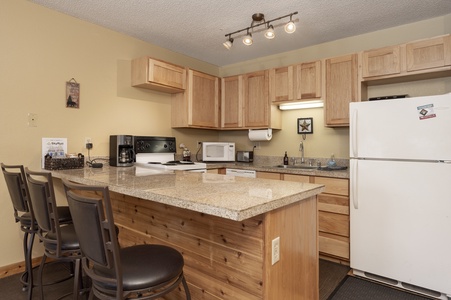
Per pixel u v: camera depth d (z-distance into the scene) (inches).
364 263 89.8
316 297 64.6
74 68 109.1
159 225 66.0
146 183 62.4
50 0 96.8
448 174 75.8
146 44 135.9
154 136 136.0
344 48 129.0
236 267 50.3
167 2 98.5
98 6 101.3
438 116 77.2
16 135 94.5
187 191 52.2
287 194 50.2
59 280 82.3
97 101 116.6
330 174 104.3
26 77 96.4
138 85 128.1
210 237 54.7
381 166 86.4
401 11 102.8
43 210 56.1
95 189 38.2
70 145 108.0
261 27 117.7
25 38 96.1
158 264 44.6
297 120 143.8
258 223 47.0
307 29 119.0
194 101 143.9
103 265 39.0
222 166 142.7
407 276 81.8
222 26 118.0
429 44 97.1
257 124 144.2
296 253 56.1
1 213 91.8
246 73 153.7
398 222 83.4
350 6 99.3
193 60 160.7
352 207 92.4
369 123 88.6
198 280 57.1
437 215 77.3
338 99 116.9
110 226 37.8
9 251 93.5
